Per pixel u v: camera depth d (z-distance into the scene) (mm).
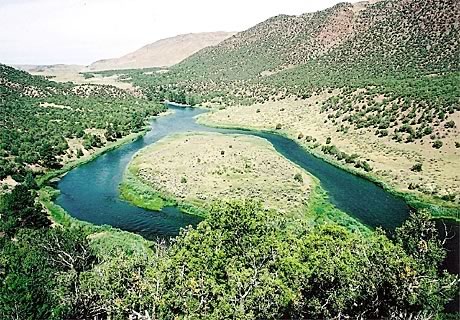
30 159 99125
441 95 113125
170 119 169750
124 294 32750
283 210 71125
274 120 148125
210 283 31562
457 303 37094
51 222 69875
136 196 81062
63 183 90875
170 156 104375
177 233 65312
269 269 34469
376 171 89375
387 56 171875
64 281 38500
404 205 74188
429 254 40625
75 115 150875
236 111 171000
